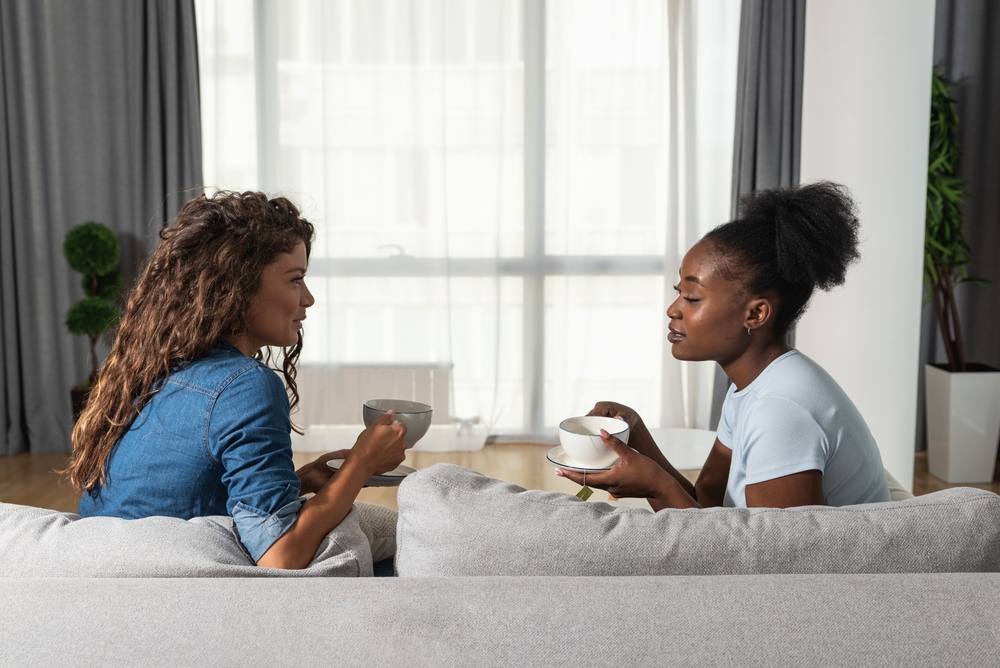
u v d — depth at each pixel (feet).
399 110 12.45
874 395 8.39
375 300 12.76
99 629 2.05
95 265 11.39
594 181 12.67
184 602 2.14
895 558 2.58
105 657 1.97
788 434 3.44
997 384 10.75
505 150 12.66
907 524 2.64
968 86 12.07
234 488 3.11
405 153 12.51
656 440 6.51
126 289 12.28
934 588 2.19
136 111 12.02
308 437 12.84
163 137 12.23
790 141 12.08
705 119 12.59
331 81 12.41
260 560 2.95
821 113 8.52
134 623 2.06
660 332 12.92
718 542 2.60
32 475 11.35
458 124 12.55
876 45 8.07
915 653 1.99
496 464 12.07
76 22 11.88
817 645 2.01
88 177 12.15
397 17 12.30
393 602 2.14
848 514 2.71
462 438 12.95
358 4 12.26
